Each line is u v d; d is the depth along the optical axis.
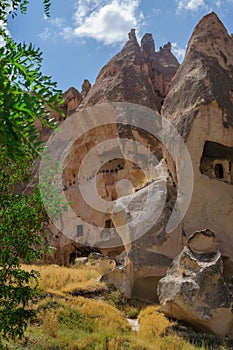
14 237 6.92
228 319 12.16
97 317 12.38
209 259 13.32
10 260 6.81
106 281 15.70
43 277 15.62
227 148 17.50
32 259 7.37
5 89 3.05
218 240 15.77
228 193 16.64
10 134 3.00
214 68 18.08
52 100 3.35
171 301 12.53
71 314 12.09
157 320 12.69
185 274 12.98
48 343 9.75
